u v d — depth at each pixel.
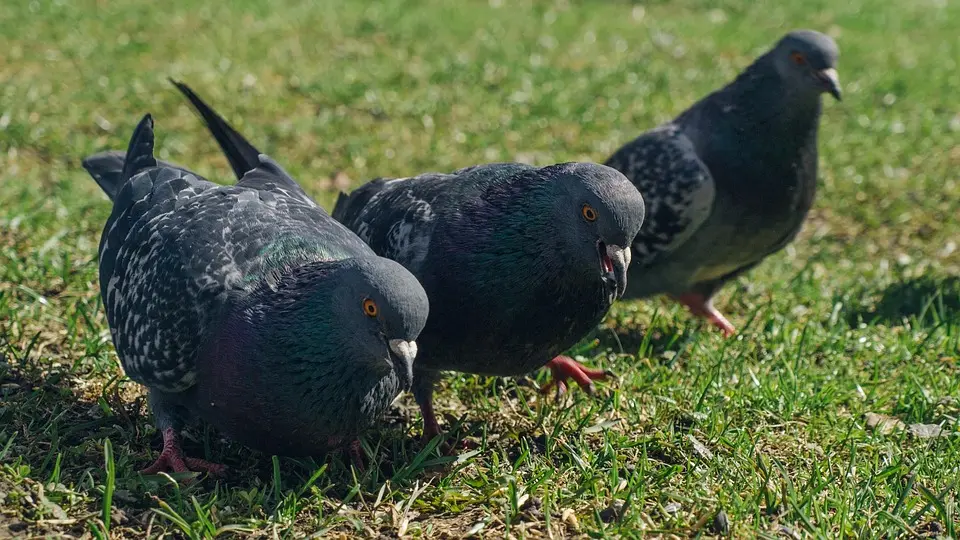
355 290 1.32
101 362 1.47
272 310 1.33
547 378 1.51
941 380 1.52
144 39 2.58
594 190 1.37
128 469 1.37
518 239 1.38
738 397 1.47
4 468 1.35
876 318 1.61
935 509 1.36
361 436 1.41
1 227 1.64
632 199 1.37
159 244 1.38
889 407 1.49
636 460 1.41
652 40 2.98
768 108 1.58
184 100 2.16
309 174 1.90
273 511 1.35
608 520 1.35
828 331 1.60
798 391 1.49
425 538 1.34
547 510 1.34
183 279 1.36
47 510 1.33
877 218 1.85
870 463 1.41
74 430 1.40
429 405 1.44
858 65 2.82
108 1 2.90
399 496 1.37
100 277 1.42
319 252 1.38
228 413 1.35
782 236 1.62
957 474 1.39
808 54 1.57
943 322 1.58
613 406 1.47
